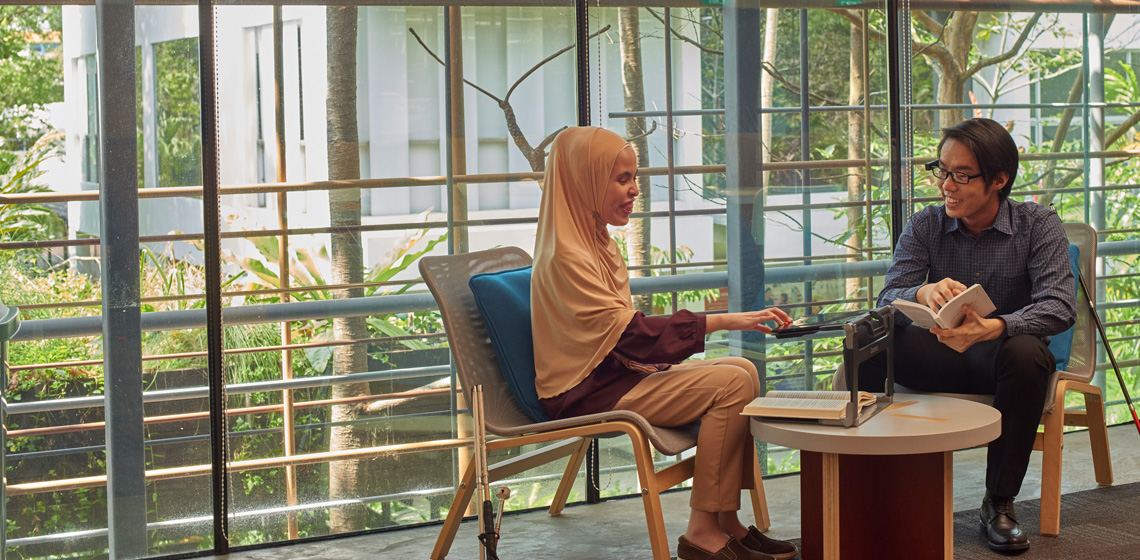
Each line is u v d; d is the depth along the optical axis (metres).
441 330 3.03
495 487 3.04
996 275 2.70
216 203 2.73
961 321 2.45
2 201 2.54
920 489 2.26
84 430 2.67
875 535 2.31
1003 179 2.63
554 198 2.42
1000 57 3.65
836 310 3.52
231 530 2.79
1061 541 2.49
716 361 2.51
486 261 2.66
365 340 2.94
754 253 3.38
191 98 2.70
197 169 2.72
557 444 2.73
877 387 2.72
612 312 2.29
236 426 2.81
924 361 2.64
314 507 2.89
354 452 2.94
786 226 3.42
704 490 2.26
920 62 3.55
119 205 2.66
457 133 2.99
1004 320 2.47
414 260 2.98
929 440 2.01
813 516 2.30
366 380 2.94
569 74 3.11
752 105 3.34
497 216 3.06
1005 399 2.45
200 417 2.76
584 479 3.08
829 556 2.11
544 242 2.44
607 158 2.39
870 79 3.49
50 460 2.64
